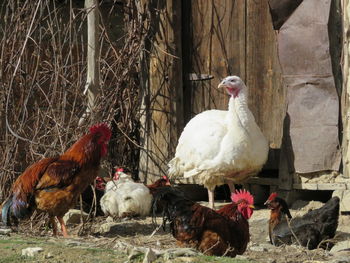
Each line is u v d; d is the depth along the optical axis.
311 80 10.78
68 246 7.46
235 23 11.60
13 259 6.75
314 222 9.37
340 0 10.66
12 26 10.99
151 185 11.13
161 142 11.88
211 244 7.79
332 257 8.25
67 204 9.00
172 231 8.08
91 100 10.78
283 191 11.10
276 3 10.88
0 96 10.62
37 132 10.18
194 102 11.96
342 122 10.66
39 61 10.65
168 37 11.80
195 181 11.49
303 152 10.84
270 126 11.42
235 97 10.45
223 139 10.43
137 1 11.93
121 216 10.74
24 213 9.10
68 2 12.78
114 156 12.18
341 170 10.63
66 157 9.14
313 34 10.72
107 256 6.94
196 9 11.88
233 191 10.97
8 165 10.31
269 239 9.93
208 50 11.81
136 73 12.15
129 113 12.09
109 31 12.65
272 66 11.37
